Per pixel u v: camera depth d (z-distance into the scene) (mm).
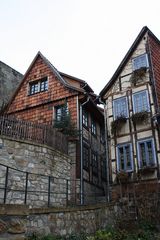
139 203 12797
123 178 14312
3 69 22953
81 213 10336
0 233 5512
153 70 16000
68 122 15859
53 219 8836
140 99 15680
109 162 15414
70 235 9375
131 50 17016
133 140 15047
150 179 13805
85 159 16672
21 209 5965
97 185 17922
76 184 15008
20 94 19625
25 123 12828
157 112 14641
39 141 13039
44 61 19531
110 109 16594
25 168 11859
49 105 18047
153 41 17578
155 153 14125
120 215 12656
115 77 17016
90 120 18938
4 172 11148
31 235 7836
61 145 14523
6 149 11648
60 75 18672
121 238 10359
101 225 11359
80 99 17281
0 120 12086
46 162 12773
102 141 20719
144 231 11016
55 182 12930
